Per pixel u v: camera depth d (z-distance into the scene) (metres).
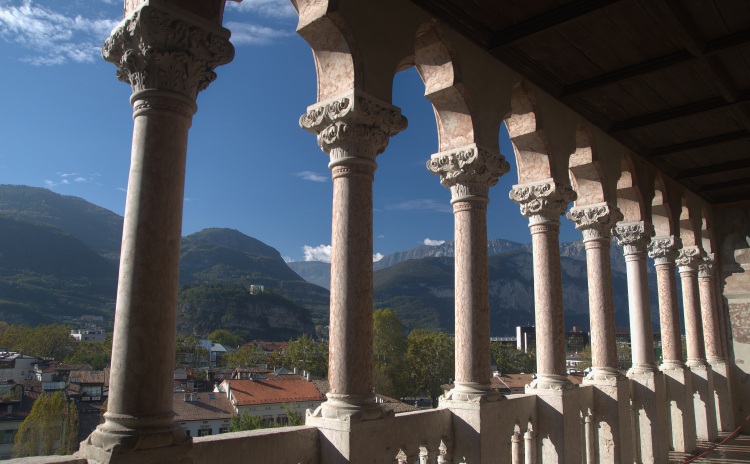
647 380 10.33
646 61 7.94
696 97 9.16
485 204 6.92
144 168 3.78
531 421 7.57
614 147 10.51
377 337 40.56
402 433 5.46
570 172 10.07
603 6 6.48
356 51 5.39
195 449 4.07
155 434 3.49
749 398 14.65
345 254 5.16
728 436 13.52
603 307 9.41
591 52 7.68
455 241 6.87
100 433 3.46
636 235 11.13
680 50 7.70
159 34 3.86
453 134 7.10
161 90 3.86
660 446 10.16
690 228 14.17
